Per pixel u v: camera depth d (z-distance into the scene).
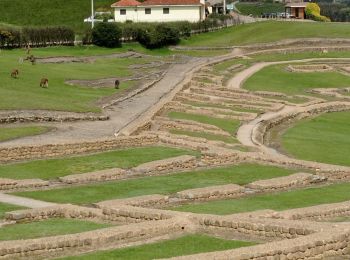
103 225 34.12
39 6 179.38
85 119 65.94
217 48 147.50
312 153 60.97
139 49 144.25
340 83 113.25
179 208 38.44
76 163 50.22
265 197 41.69
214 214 35.66
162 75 107.06
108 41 141.62
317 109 85.75
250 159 52.09
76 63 116.25
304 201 40.44
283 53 142.38
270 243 28.56
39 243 29.38
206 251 29.45
